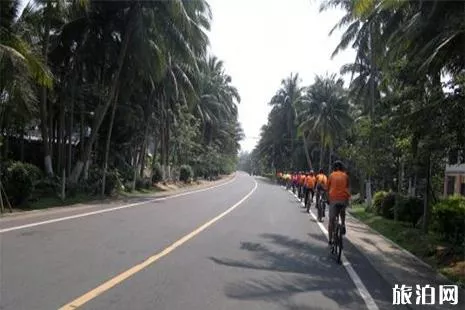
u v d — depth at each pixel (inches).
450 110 486.3
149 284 323.0
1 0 688.4
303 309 287.4
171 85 1434.5
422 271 431.2
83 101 1155.9
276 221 771.4
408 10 696.4
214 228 632.4
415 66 542.3
